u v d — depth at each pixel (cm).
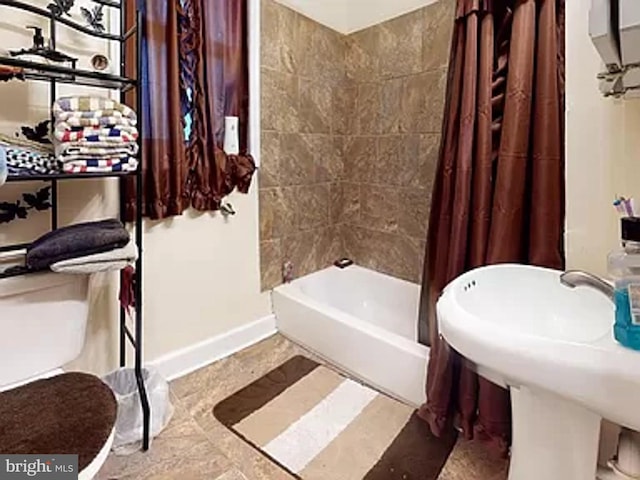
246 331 228
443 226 157
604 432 112
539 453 101
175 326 196
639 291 71
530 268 118
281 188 238
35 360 125
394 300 248
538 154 130
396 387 179
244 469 141
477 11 139
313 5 240
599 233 118
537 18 130
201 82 186
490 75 139
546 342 74
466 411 147
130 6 157
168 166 176
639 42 80
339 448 151
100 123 128
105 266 130
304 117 245
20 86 138
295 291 237
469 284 108
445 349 148
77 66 150
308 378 197
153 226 181
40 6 140
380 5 241
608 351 69
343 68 265
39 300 124
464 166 143
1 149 108
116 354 176
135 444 146
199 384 192
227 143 202
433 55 219
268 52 219
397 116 241
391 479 137
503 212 135
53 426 95
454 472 139
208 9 186
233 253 217
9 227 141
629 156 110
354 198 273
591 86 115
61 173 123
